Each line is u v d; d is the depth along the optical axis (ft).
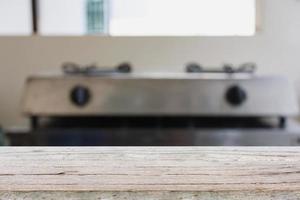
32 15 6.12
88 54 5.95
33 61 6.00
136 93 4.00
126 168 1.07
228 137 3.80
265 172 1.06
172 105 3.99
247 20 5.93
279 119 4.13
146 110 3.99
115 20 6.17
